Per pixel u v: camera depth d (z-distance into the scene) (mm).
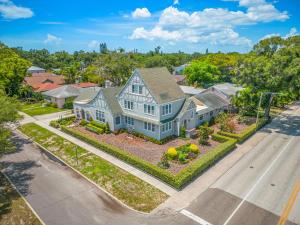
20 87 60562
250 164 24828
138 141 31328
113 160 25781
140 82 31516
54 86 64812
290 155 27141
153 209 17703
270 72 35969
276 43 40688
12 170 24109
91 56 132750
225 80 84312
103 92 35031
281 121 41938
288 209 17609
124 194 19609
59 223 16328
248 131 33188
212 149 28391
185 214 17078
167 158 25109
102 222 16422
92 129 35312
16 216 17047
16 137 34188
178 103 33250
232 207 17812
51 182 21719
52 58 138875
